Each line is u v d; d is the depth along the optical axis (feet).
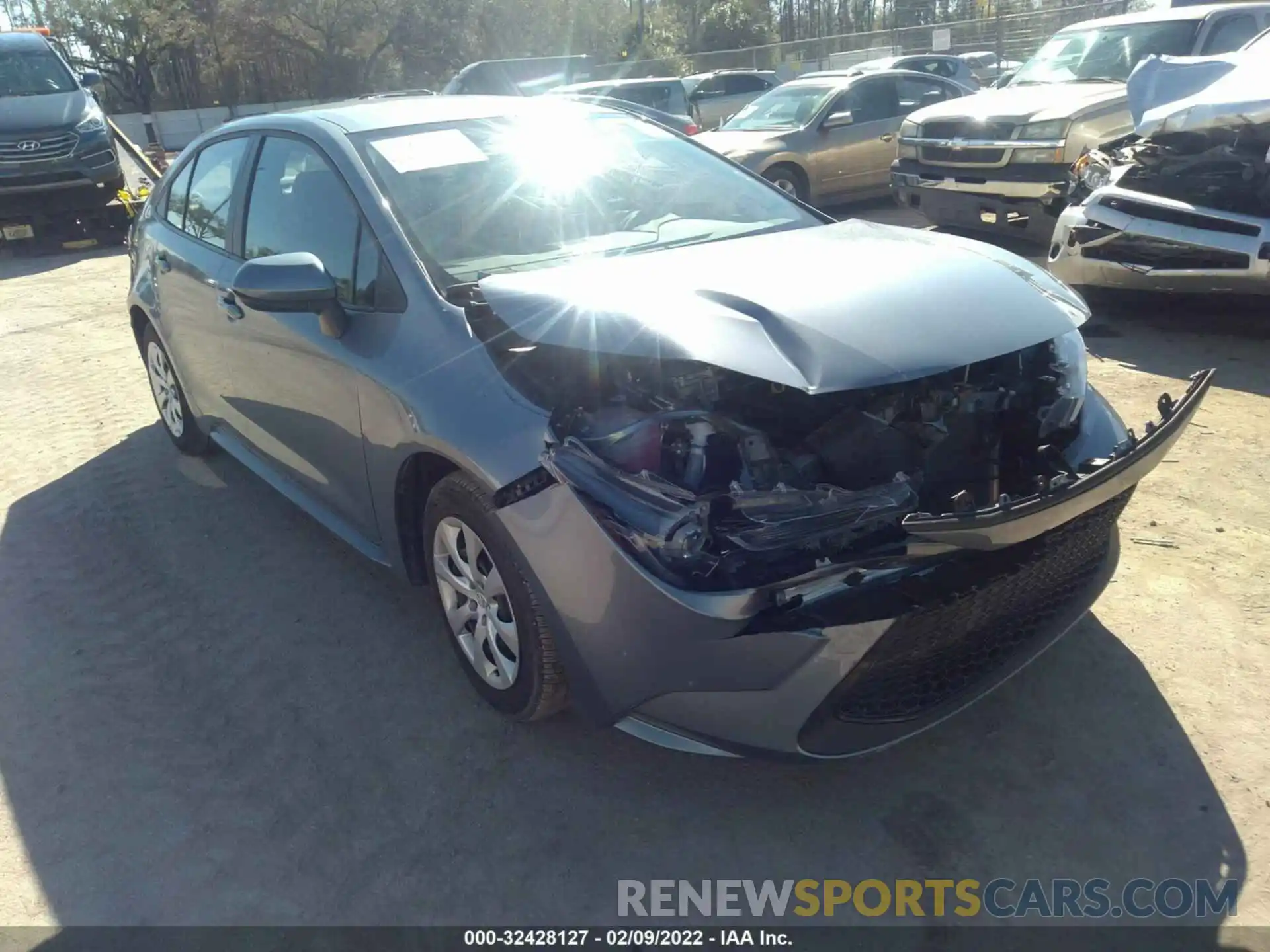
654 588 7.46
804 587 7.33
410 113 12.30
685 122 39.17
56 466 16.83
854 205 39.01
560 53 135.64
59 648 11.60
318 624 11.79
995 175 26.48
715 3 147.54
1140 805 8.42
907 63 44.65
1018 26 79.46
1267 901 7.51
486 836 8.57
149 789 9.30
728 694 7.56
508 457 8.28
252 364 12.41
